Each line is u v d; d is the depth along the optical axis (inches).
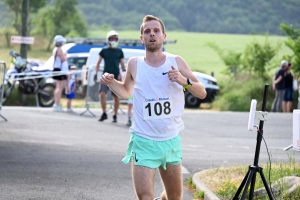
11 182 600.7
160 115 425.1
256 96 1787.6
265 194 529.3
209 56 4722.0
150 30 428.1
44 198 545.0
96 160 728.3
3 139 856.3
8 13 4505.4
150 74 428.1
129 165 705.6
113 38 1047.0
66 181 613.6
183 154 809.5
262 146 928.9
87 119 1132.5
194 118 1262.3
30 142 843.4
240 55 2194.9
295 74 2052.2
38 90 1412.4
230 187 563.2
